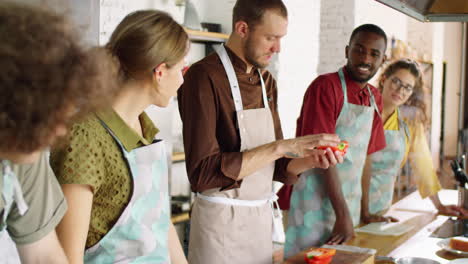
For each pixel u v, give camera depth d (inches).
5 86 28.4
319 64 248.2
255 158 84.0
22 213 42.7
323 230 116.7
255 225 92.2
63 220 51.7
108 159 55.2
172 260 68.0
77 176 52.5
